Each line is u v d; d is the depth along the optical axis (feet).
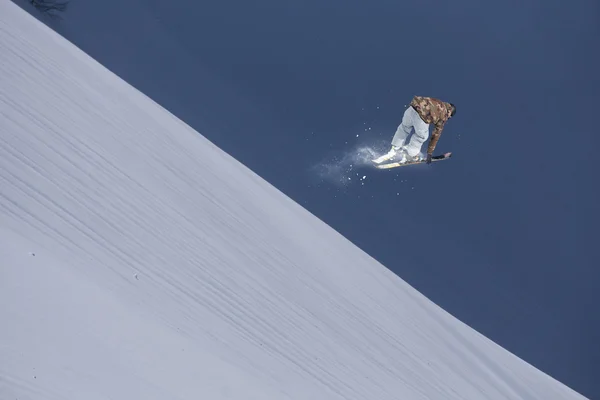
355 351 136.77
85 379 60.70
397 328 161.68
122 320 77.61
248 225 150.61
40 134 120.88
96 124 137.08
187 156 156.97
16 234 88.74
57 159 117.91
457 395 151.84
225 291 120.26
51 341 63.67
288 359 114.21
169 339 81.97
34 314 66.74
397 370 142.82
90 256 100.12
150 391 65.62
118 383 63.36
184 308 104.42
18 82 131.03
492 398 164.25
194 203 139.95
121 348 71.15
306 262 157.28
